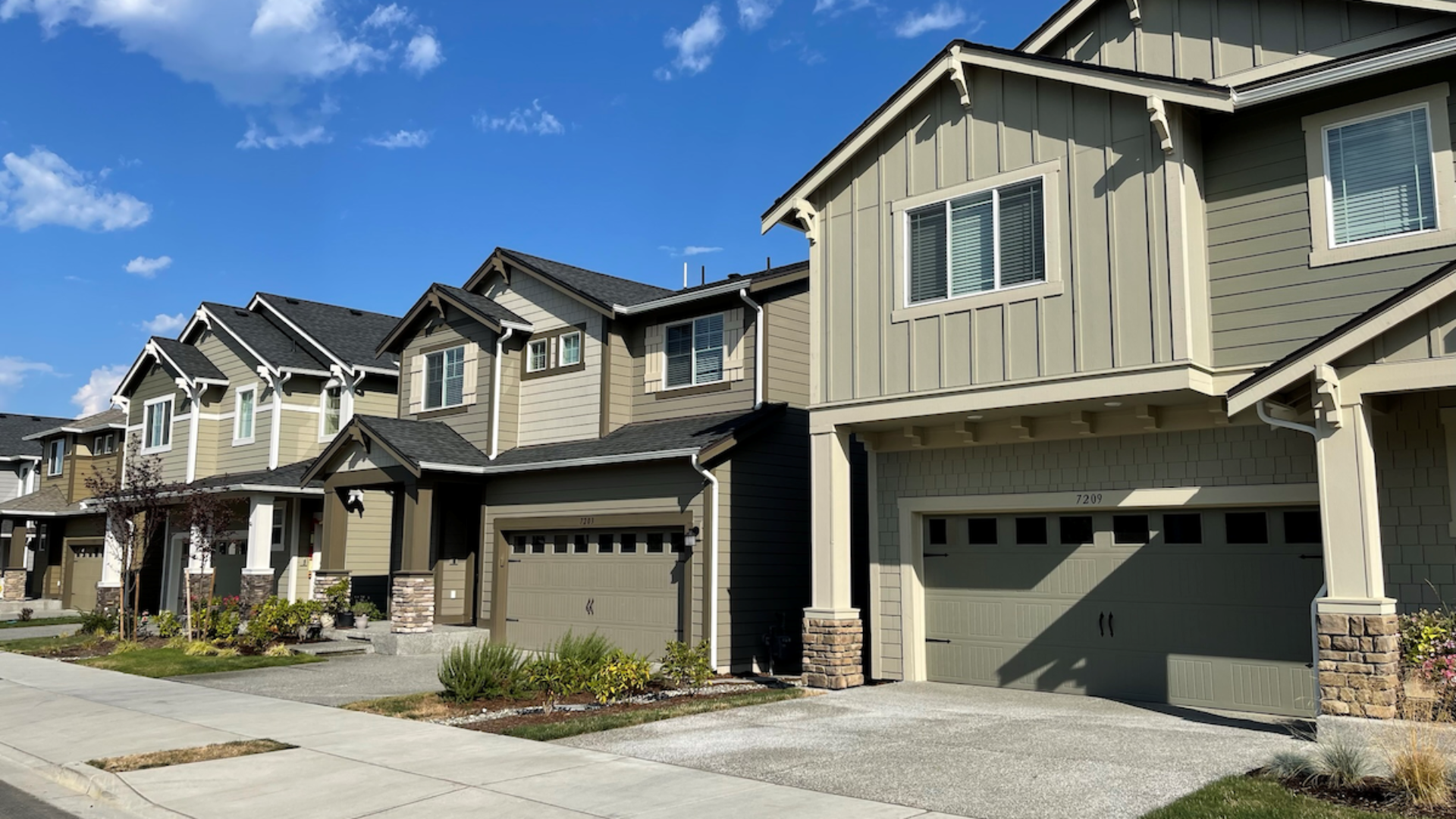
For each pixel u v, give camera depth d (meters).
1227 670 11.81
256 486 23.42
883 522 14.80
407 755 9.82
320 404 27.25
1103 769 8.55
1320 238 11.09
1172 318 11.12
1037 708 11.92
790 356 18.03
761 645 16.94
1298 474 11.34
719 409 18.14
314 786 8.70
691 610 16.56
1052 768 8.62
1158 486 12.35
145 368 31.55
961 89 12.91
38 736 11.53
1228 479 11.84
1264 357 11.30
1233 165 11.80
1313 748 8.59
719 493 16.59
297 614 20.33
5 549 39.34
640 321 19.78
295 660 17.89
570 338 20.41
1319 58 11.94
